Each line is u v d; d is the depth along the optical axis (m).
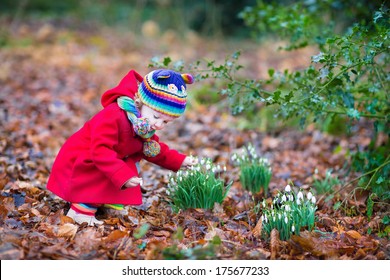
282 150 5.18
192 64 3.62
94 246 2.73
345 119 4.99
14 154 4.54
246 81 3.65
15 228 2.96
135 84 3.10
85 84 7.59
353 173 4.15
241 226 3.18
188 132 5.74
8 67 7.93
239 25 13.30
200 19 13.51
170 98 2.85
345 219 3.29
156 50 10.70
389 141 3.86
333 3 4.45
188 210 3.28
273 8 4.57
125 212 3.24
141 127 2.91
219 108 6.41
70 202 3.20
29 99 6.48
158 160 3.27
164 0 13.03
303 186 4.01
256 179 3.76
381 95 3.98
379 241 3.00
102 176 3.02
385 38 3.04
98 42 10.77
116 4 14.14
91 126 3.07
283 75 3.81
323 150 5.05
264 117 5.73
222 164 4.61
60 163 3.12
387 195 3.38
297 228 2.92
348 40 3.12
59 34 11.02
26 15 12.80
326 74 3.13
